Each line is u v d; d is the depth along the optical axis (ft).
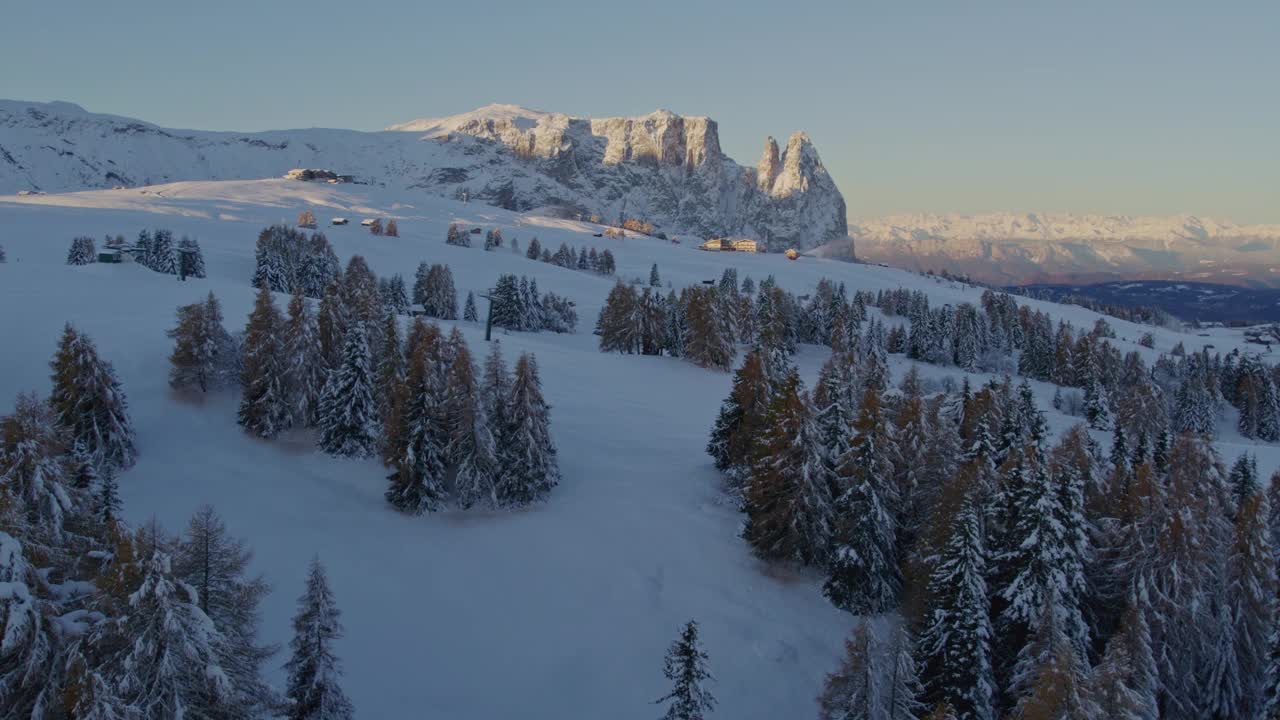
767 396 173.06
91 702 55.47
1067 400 368.68
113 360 192.85
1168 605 112.06
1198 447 133.08
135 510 142.00
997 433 157.69
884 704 85.05
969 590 103.81
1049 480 112.68
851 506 132.77
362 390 171.32
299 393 176.14
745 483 153.07
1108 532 123.34
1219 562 116.47
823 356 438.81
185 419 177.78
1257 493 118.01
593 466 185.26
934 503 133.80
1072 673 78.28
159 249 446.60
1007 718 95.35
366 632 121.29
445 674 116.06
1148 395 290.56
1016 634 109.09
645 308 357.41
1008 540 116.88
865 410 134.21
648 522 159.53
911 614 120.98
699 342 315.17
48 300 230.89
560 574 141.28
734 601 137.39
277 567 132.36
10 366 179.63
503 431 162.20
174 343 208.03
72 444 139.33
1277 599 117.19
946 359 459.32
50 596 63.67
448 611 129.70
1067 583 110.22
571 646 124.77
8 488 64.95
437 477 157.28
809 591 140.56
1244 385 389.19
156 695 59.62
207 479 157.07
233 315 247.91
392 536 148.36
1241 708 115.14
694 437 213.46
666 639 127.54
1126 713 79.77
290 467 167.12
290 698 75.36
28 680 58.65
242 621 70.13
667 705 114.42
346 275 457.68
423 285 483.92
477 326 417.90
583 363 289.74
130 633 59.52
